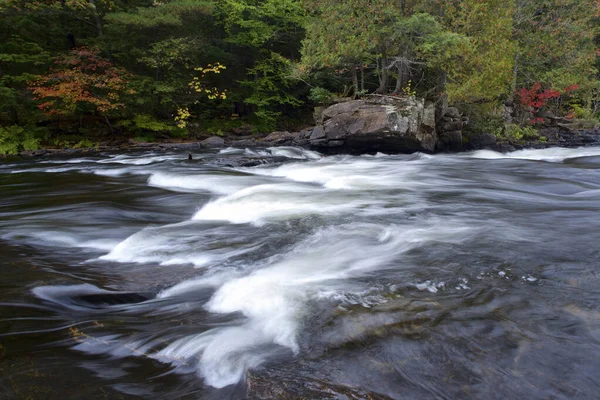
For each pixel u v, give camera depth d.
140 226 5.95
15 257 4.58
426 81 19.50
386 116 14.86
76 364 2.49
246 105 26.00
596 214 5.75
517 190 8.17
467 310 2.84
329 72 20.80
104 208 6.85
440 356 2.34
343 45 15.73
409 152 16.67
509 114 21.34
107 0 20.89
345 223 5.47
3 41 19.36
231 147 18.81
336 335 2.62
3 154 16.53
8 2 17.80
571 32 20.53
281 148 16.69
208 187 9.01
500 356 2.33
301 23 22.55
